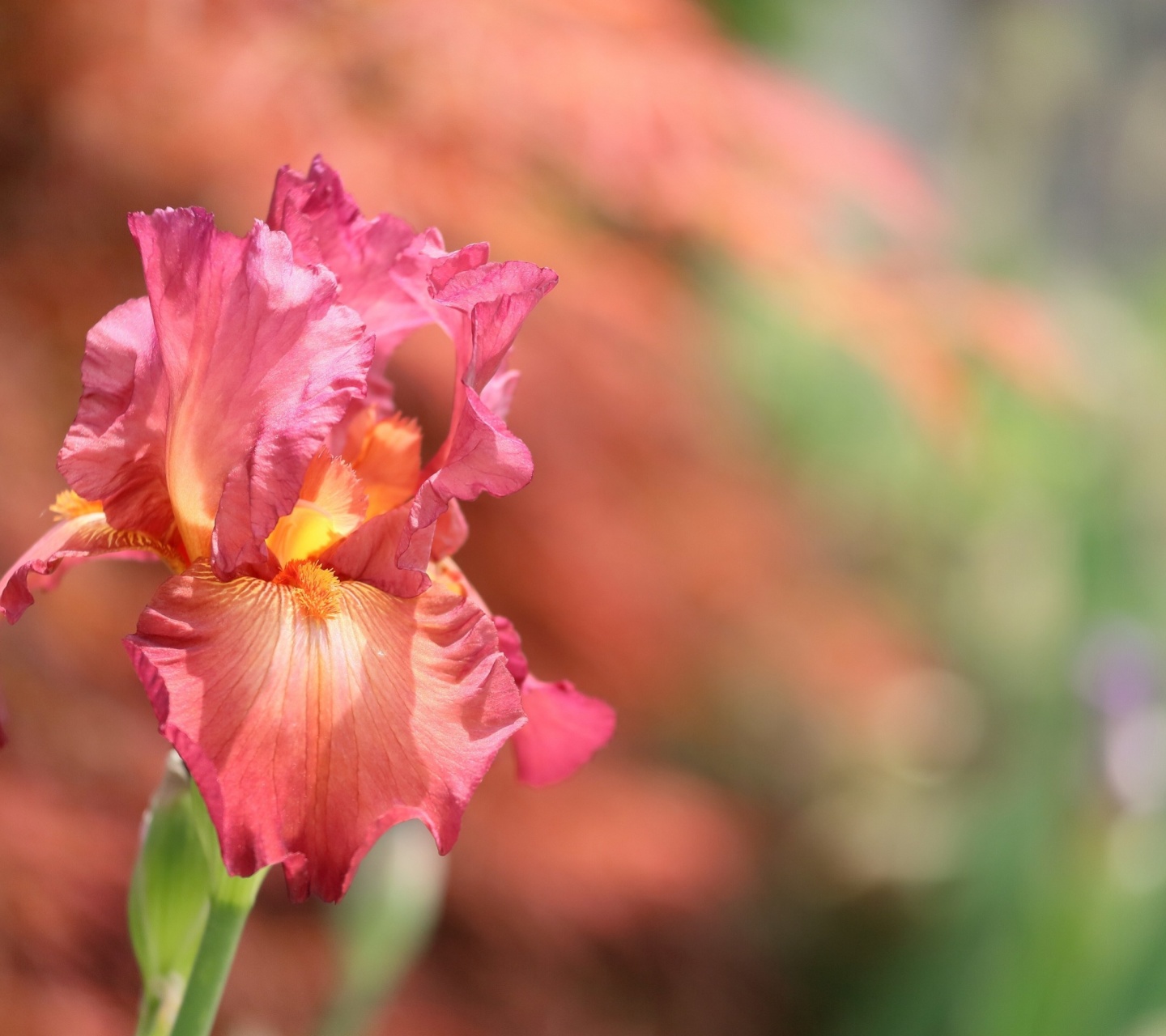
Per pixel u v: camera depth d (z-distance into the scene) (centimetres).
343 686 52
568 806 127
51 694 95
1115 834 118
